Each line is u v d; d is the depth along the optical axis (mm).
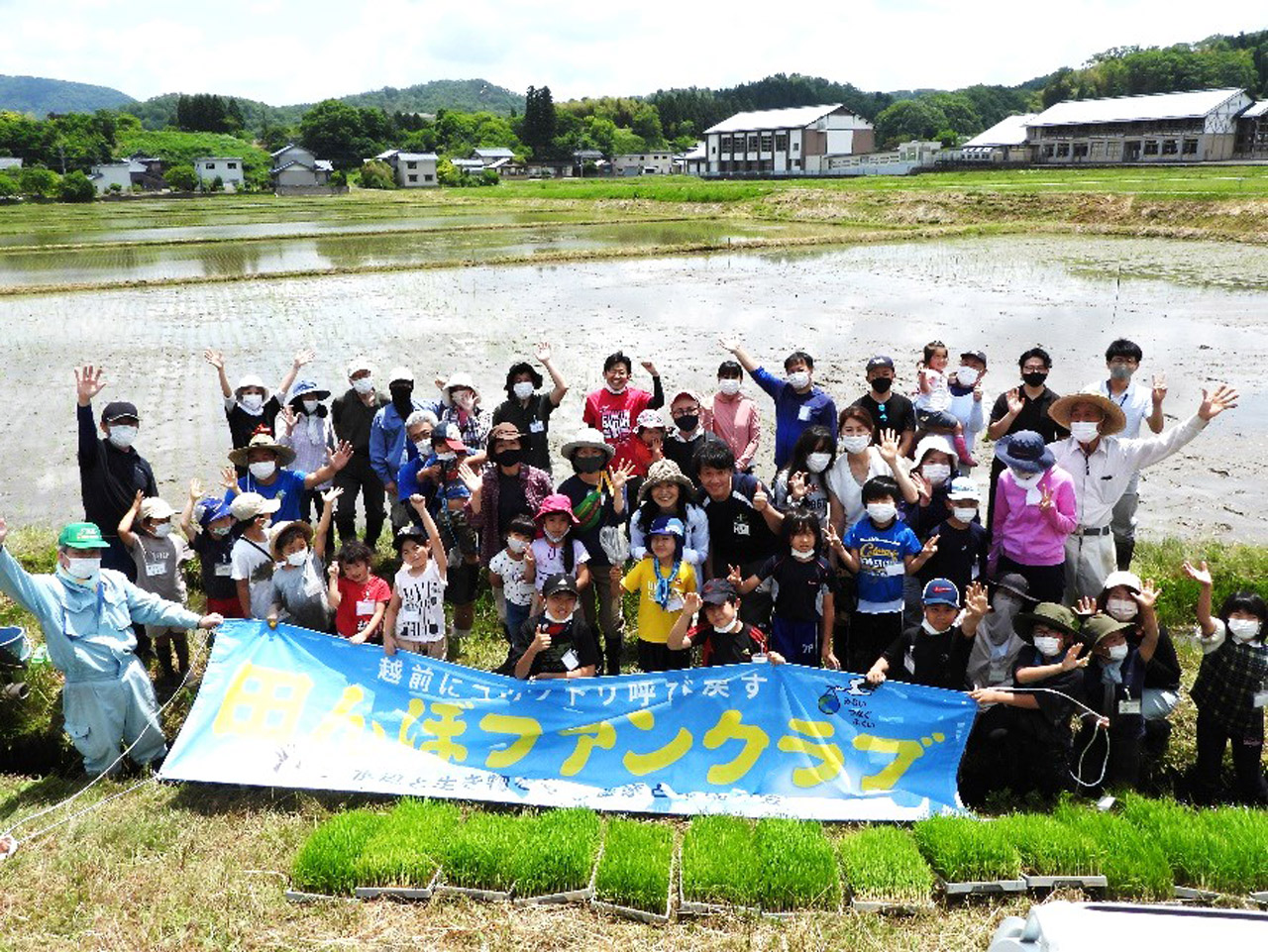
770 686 7699
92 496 9164
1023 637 7578
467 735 7863
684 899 6246
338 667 8164
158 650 9625
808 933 6020
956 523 8477
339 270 40031
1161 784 8023
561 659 8164
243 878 6605
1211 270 35938
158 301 33688
